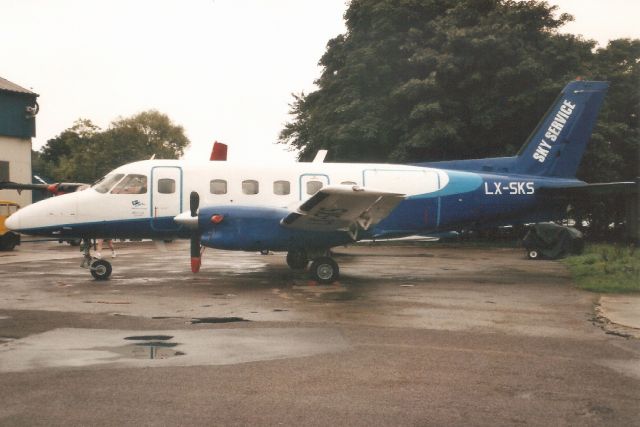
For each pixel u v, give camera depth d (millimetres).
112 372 5898
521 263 19031
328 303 10477
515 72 27938
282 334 7781
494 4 30781
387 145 30484
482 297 11227
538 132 17312
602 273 14406
